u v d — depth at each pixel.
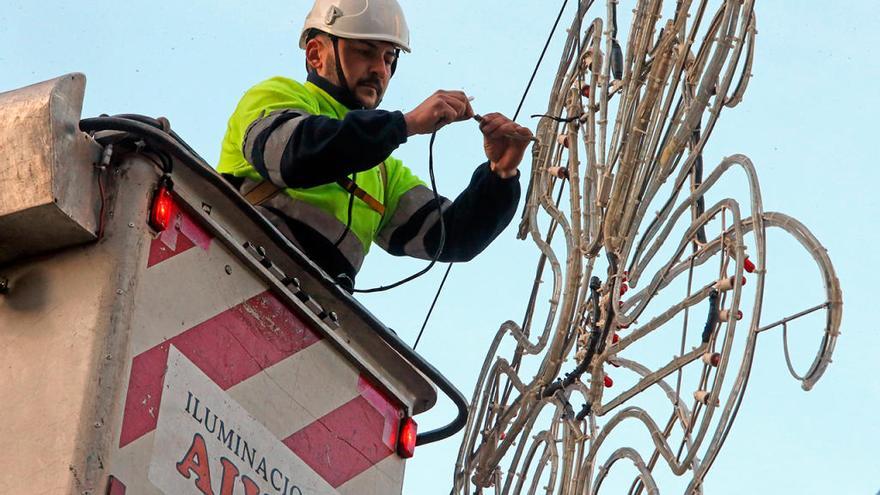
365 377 9.66
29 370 8.16
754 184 13.92
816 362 13.18
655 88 14.97
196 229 8.74
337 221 11.14
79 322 8.22
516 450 15.97
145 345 8.30
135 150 8.56
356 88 11.84
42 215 8.27
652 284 14.89
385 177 11.98
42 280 8.39
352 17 11.85
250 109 11.11
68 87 8.44
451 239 12.01
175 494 8.23
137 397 8.17
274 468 8.88
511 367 16.47
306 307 9.29
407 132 10.69
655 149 14.92
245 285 8.95
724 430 13.38
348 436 9.45
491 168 11.82
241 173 11.03
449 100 10.95
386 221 12.01
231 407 8.69
